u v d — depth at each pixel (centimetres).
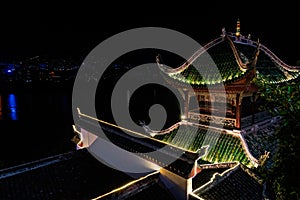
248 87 1559
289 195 663
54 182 1316
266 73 1794
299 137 617
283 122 655
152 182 1249
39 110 5056
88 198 1165
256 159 1485
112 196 1109
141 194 1186
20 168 1396
